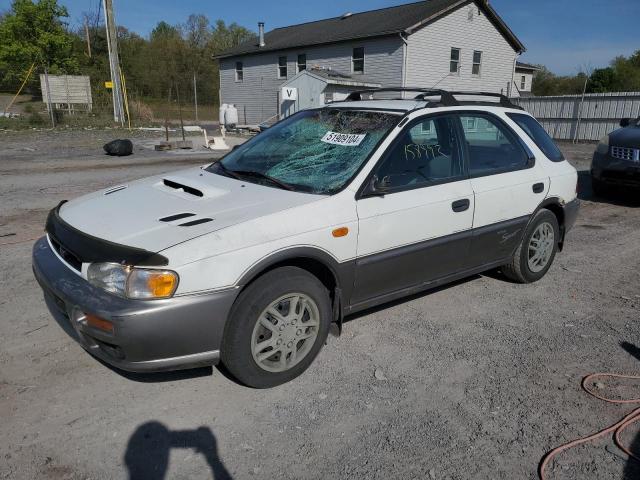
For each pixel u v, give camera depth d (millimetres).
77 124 23078
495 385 3346
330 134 4043
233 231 2953
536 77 43625
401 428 2904
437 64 24797
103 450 2650
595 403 3182
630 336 4066
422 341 3889
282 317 3164
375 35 23766
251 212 3158
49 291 3084
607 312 4508
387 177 3658
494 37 27078
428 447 2760
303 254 3188
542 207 4875
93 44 43250
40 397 3039
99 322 2721
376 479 2527
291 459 2643
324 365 3521
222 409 3012
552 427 2949
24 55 37625
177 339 2793
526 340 3961
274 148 4164
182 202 3385
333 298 3564
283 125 4531
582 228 7410
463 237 4176
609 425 2982
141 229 3000
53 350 3535
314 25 31266
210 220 3059
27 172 10680
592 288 5059
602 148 9031
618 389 3334
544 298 4781
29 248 5594
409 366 3537
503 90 28531
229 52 32906
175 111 38594
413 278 3947
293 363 3283
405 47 23203
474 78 26750
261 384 3176
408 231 3752
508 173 4559
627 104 21344
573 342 3947
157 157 13984
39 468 2512
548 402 3180
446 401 3162
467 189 4156
